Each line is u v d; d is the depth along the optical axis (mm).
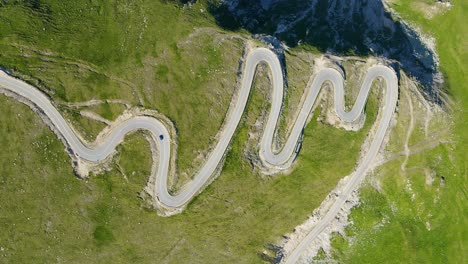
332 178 58000
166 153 54938
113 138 54750
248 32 56062
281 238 58656
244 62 55344
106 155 54812
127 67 54531
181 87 54594
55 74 54375
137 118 54688
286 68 56031
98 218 55719
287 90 56062
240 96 55188
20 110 54094
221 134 55188
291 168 56719
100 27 55156
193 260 57031
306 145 56781
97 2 55594
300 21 59531
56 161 54688
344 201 59000
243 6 59344
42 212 55406
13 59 54188
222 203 56125
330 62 56750
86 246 56156
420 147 60375
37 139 54406
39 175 54750
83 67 54500
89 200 55406
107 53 54688
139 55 54688
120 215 55656
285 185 56969
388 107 58500
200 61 54750
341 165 57906
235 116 55188
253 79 55406
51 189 55062
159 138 54812
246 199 56469
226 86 55031
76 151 54844
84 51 54625
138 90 54469
